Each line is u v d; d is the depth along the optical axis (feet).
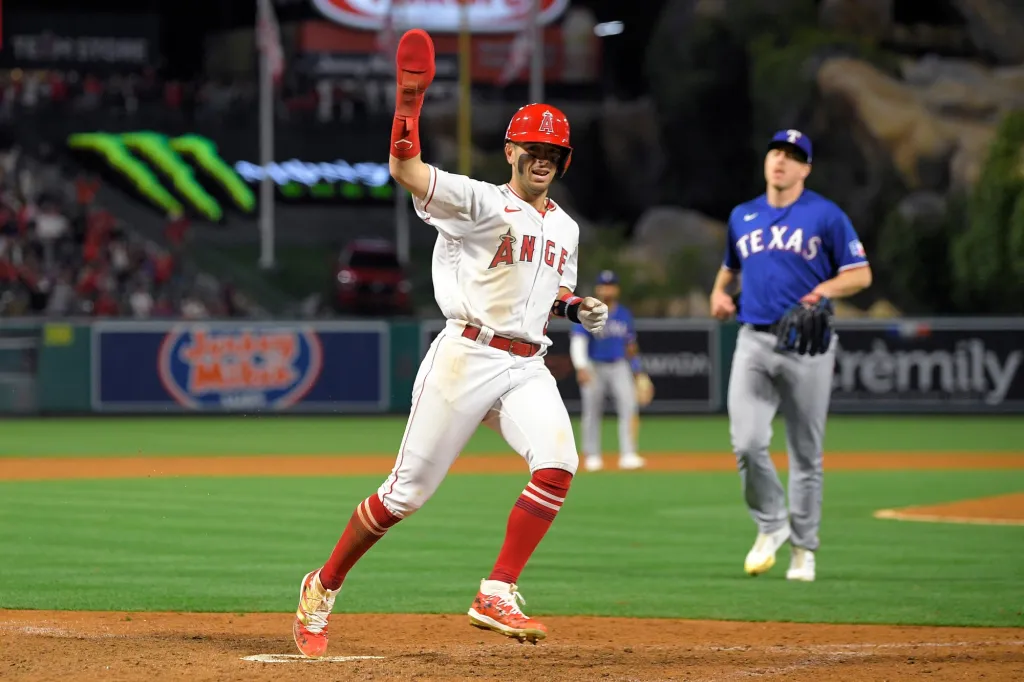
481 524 127.54
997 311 383.86
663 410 307.37
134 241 475.31
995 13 510.99
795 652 68.85
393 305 442.91
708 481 171.12
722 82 519.60
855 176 461.37
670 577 97.71
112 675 60.23
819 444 95.76
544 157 63.00
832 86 459.73
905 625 78.54
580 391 305.32
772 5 510.99
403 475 63.93
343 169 542.16
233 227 526.57
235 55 612.70
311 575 65.87
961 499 150.92
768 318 94.58
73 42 546.26
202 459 205.16
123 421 291.58
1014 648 70.18
